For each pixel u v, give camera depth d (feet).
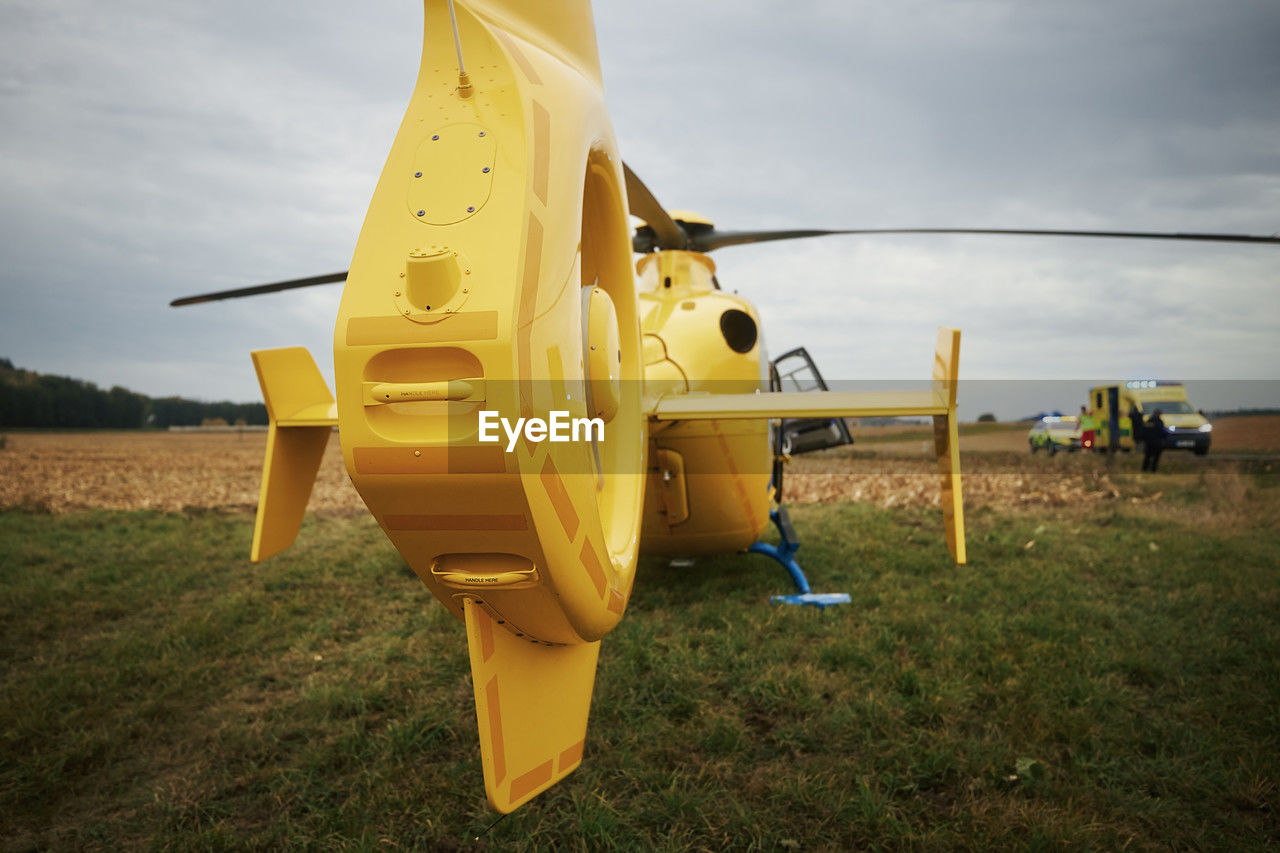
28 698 11.16
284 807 8.54
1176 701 10.67
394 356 4.88
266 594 17.39
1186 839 7.56
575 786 8.57
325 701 10.88
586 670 7.41
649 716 10.36
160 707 11.02
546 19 6.72
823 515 27.61
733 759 9.21
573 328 5.58
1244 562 18.65
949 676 11.27
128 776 9.37
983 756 8.96
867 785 8.40
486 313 4.65
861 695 10.79
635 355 8.96
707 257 16.69
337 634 14.56
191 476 49.57
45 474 49.57
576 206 5.80
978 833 7.52
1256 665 11.60
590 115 6.60
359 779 8.93
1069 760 9.12
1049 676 11.16
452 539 5.21
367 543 23.58
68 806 8.73
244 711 11.10
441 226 5.05
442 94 5.60
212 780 9.13
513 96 5.41
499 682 5.99
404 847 7.61
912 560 19.03
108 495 38.04
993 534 22.82
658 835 7.70
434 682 11.75
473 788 8.63
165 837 7.89
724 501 15.52
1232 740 9.39
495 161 5.20
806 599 15.42
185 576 19.02
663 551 16.44
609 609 6.43
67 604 16.63
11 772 9.22
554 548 5.22
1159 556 19.34
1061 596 15.75
